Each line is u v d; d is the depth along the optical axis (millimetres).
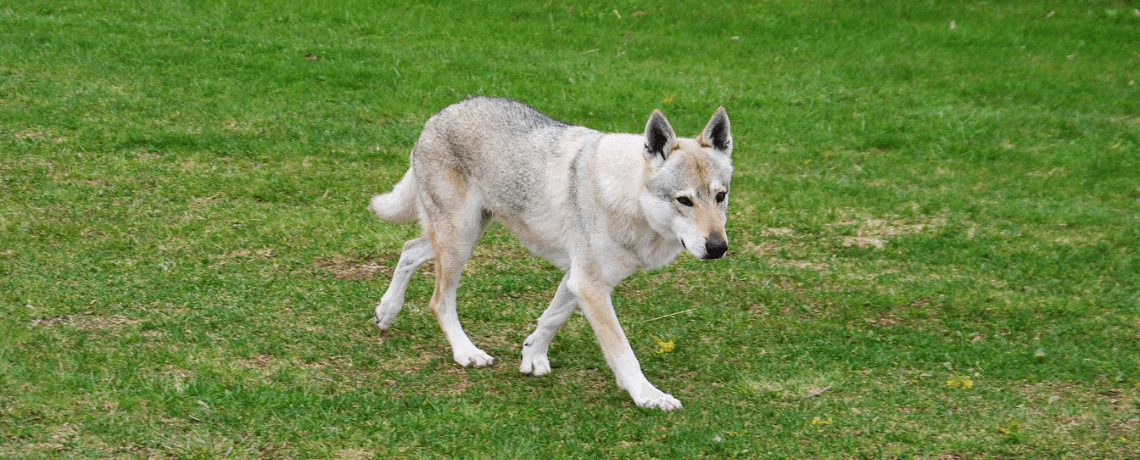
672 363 8609
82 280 9195
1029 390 8242
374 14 19859
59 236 10195
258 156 13117
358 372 8070
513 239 11297
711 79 17562
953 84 17719
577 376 8320
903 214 12469
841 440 7297
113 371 7555
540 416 7520
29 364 7508
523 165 7840
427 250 8664
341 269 10164
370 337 8727
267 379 7754
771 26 20703
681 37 19953
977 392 8156
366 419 7281
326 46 17766
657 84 17031
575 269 7695
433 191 8281
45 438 6594
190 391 7344
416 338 8812
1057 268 10883
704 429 7363
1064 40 20188
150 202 11320
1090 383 8359
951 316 9742
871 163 14258
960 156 14617
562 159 7707
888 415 7727
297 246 10539
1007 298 10117
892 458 7105
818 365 8625
